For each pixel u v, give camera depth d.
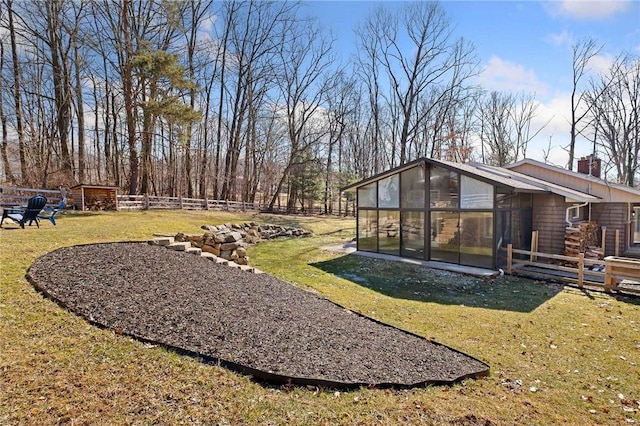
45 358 3.28
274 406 3.06
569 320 6.62
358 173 36.53
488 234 10.77
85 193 15.55
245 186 29.75
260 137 32.00
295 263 11.61
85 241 7.73
